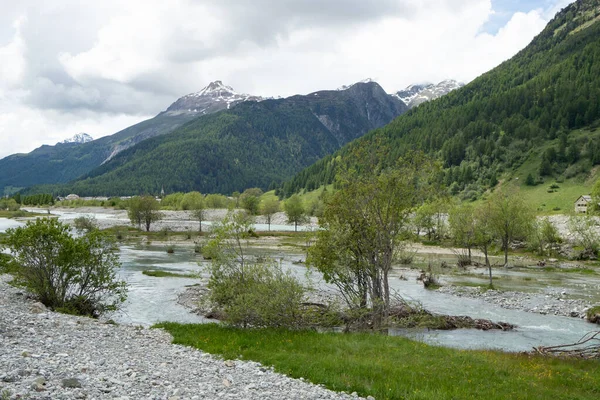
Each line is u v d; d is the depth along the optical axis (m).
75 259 29.67
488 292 49.84
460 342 30.64
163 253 82.00
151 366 15.42
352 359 18.83
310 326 27.55
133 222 130.12
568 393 16.69
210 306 35.38
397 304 36.94
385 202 30.34
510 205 76.75
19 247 28.86
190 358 17.75
